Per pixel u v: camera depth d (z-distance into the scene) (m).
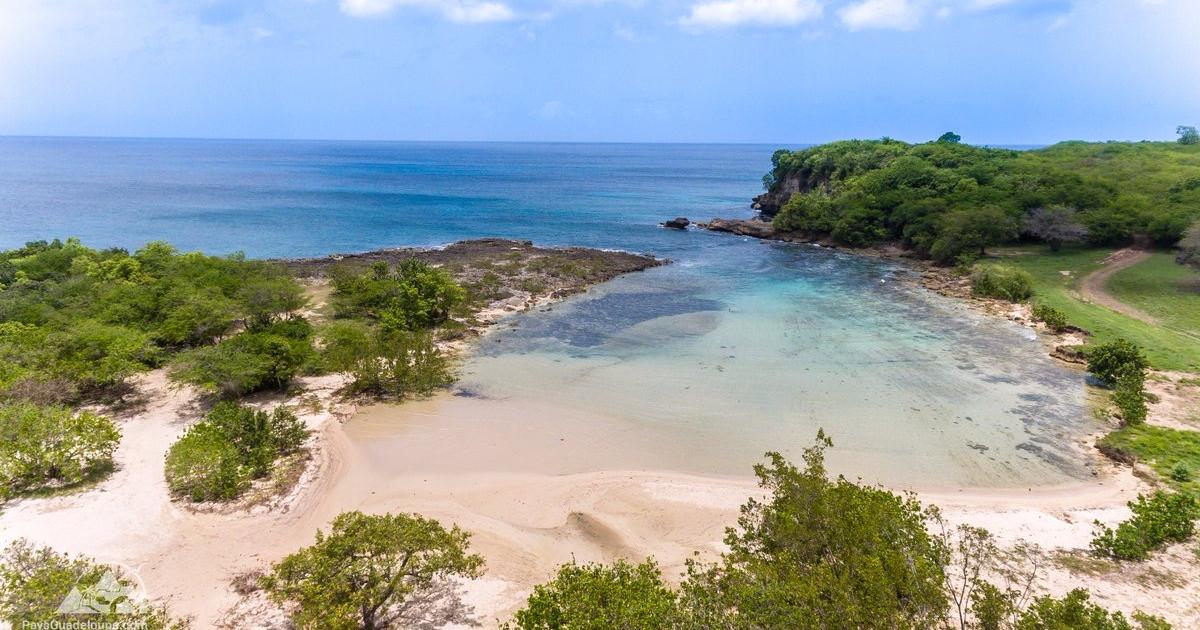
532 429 28.69
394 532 16.20
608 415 30.27
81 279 42.97
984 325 44.53
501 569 18.88
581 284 57.38
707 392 33.03
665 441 27.80
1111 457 25.72
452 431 28.33
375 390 32.16
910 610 13.44
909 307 49.84
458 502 22.77
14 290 40.94
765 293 54.91
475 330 43.06
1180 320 42.81
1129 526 19.42
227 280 42.94
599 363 37.22
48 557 16.67
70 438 22.33
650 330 43.91
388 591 15.76
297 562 15.69
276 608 16.59
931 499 22.80
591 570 16.28
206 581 17.66
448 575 18.22
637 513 22.19
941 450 26.77
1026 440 27.53
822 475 20.17
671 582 18.19
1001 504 22.38
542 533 21.00
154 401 29.48
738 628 12.34
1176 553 18.83
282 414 26.09
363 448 26.56
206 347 31.09
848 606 12.55
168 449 24.72
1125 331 40.38
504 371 35.72
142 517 20.25
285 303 40.28
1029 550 19.25
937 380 34.44
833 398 32.25
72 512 20.22
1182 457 24.78
